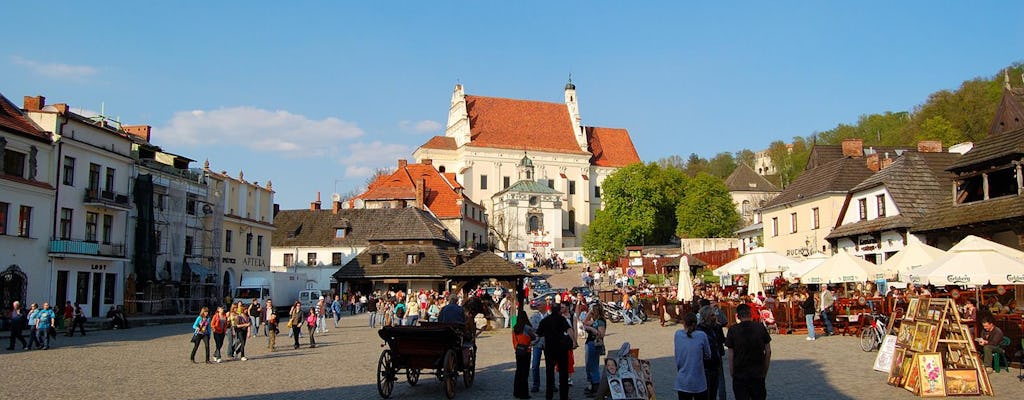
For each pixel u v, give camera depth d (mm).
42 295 44406
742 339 12250
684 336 13117
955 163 36812
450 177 123125
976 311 21594
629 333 35531
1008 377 18547
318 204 97938
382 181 110812
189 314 55875
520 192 121062
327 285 73438
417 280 63375
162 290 55281
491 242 121812
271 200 76625
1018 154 32250
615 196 116188
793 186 57844
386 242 66125
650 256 88812
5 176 41531
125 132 57656
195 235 60781
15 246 42344
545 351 16328
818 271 31297
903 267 28828
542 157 134750
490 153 131500
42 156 45094
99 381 19562
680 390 12906
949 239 37562
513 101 140750
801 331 31891
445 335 16953
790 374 19422
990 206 33812
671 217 120188
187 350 28953
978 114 102188
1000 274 23250
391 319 38750
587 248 115625
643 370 14867
